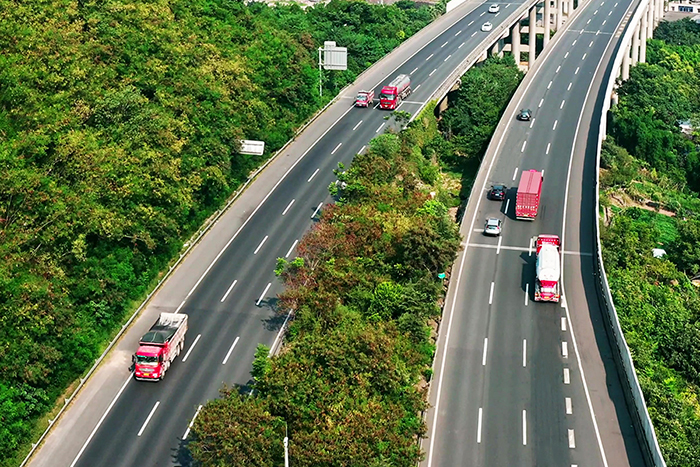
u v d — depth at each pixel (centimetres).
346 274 9569
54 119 9688
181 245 10850
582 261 10750
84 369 8512
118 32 12212
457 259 10750
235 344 9006
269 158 13412
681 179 17525
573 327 9338
